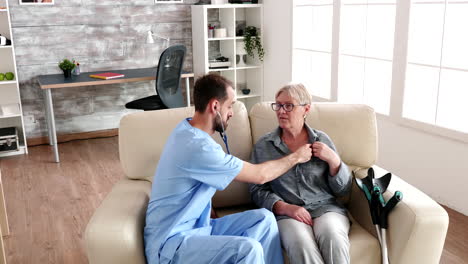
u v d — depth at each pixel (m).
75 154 4.55
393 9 3.59
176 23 5.27
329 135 2.24
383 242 1.86
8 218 3.15
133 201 1.92
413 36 3.29
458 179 3.07
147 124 2.17
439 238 1.79
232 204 2.25
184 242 1.71
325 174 2.09
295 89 2.05
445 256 2.56
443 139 3.14
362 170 2.22
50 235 2.89
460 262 2.50
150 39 4.98
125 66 5.15
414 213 1.78
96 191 3.61
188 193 1.78
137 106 4.38
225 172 1.77
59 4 4.72
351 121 2.25
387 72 3.70
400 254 1.83
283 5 4.84
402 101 3.42
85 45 4.93
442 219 1.77
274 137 2.12
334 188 2.06
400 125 3.50
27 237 2.87
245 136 2.25
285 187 2.07
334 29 4.06
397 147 3.57
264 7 5.22
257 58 5.47
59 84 4.19
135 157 2.15
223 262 1.67
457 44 3.06
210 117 1.78
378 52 3.76
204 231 1.83
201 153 1.73
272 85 5.29
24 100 4.79
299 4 4.64
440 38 3.15
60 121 4.97
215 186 1.79
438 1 3.11
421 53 3.29
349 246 1.86
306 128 2.13
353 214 2.20
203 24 5.02
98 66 5.03
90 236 1.69
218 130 1.83
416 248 1.79
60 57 4.85
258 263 1.65
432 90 3.26
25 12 4.61
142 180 2.18
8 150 4.52
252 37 5.28
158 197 1.80
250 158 2.20
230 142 2.21
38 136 4.91
